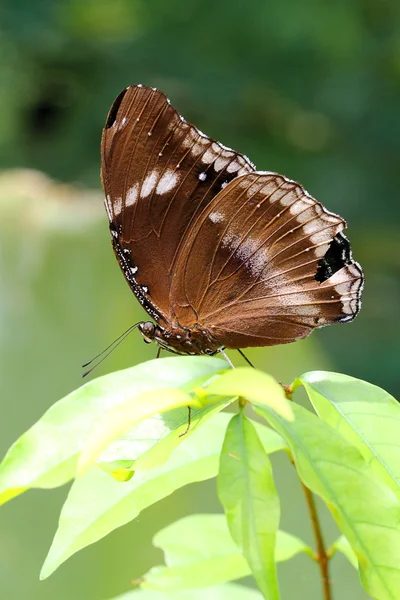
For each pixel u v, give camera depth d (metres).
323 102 1.70
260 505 0.54
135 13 1.81
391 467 0.55
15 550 0.66
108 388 0.55
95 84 1.82
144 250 0.59
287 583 0.64
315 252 0.60
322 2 1.70
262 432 0.56
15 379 0.68
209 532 0.58
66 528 0.55
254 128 1.80
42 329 0.68
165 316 0.60
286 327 0.60
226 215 0.59
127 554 0.65
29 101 1.84
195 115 1.78
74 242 0.70
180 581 0.57
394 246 1.73
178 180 0.59
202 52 1.72
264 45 1.68
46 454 0.54
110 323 0.69
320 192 1.70
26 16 1.76
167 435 0.55
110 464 0.54
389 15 1.73
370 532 0.54
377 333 1.53
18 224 0.70
